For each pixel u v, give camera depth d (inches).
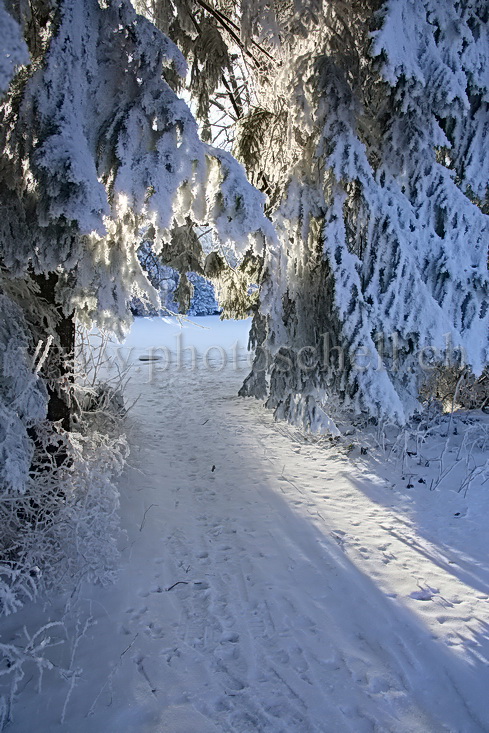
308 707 90.6
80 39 103.1
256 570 137.6
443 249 201.8
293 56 213.3
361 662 102.1
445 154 220.2
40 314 134.2
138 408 327.9
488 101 199.3
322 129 197.2
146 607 119.8
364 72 201.2
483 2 194.2
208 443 254.8
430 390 252.4
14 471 100.3
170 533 158.4
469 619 114.7
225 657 103.4
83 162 92.8
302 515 172.4
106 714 88.1
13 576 95.1
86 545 121.4
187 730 85.0
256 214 120.6
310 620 116.0
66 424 148.4
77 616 115.0
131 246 126.6
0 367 109.5
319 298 227.8
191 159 112.7
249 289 357.7
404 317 199.3
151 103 109.7
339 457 231.8
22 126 97.1
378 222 199.9
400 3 178.1
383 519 168.6
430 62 182.1
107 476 131.0
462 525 161.8
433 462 216.1
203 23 227.8
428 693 93.9
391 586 129.3
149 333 784.3
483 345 199.5
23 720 87.3
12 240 105.3
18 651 85.4
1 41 71.0
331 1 190.4
